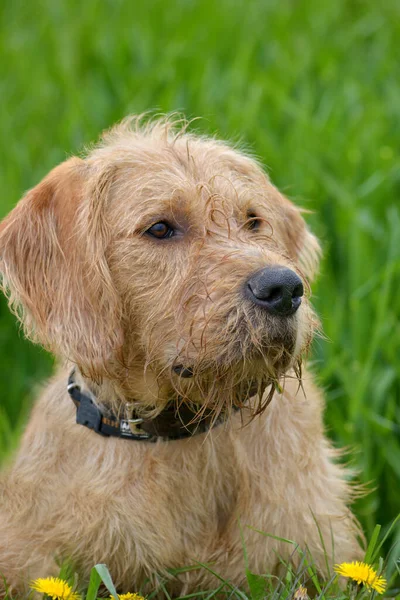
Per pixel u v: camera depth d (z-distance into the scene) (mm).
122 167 5590
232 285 4836
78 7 15039
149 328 5223
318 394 6148
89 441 5496
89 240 5402
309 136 9836
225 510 5535
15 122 11828
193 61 11836
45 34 14070
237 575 5402
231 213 5414
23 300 5621
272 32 13352
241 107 10656
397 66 12289
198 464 5434
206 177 5559
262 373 4930
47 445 5625
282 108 10484
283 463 5480
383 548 6605
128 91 11359
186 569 5336
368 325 7715
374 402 7141
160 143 5824
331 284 8336
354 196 9086
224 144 6641
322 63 12156
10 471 5816
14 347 8945
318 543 5465
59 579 4945
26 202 5750
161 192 5348
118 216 5422
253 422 5469
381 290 7859
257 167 6160
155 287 5227
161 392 5266
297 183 9180
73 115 10766
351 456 6891
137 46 12727
